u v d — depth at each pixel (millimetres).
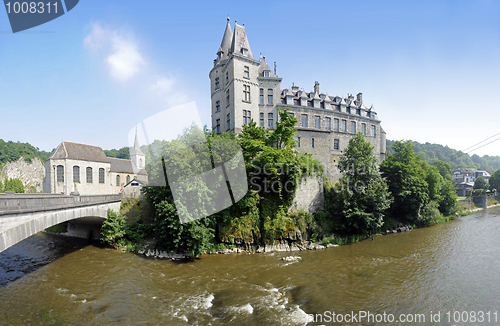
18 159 107312
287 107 37875
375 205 28594
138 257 22344
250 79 34094
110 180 49625
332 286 16516
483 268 19859
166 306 13797
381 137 51156
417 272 19094
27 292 15453
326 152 38375
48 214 16609
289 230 25969
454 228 35906
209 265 20547
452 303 14492
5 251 24531
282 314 13039
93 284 16672
